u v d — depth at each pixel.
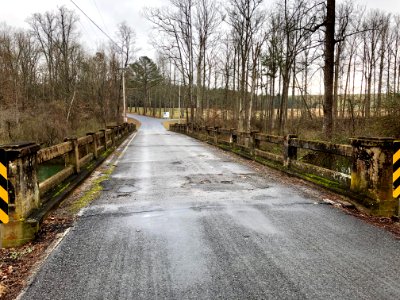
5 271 3.63
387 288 3.16
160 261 3.75
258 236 4.48
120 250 4.06
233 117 43.88
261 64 33.91
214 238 4.42
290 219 5.20
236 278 3.35
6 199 4.36
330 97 12.08
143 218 5.28
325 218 5.25
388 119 12.12
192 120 34.19
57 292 3.14
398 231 4.70
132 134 33.66
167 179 8.49
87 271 3.53
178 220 5.16
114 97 59.78
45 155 5.98
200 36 33.09
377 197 5.38
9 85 33.34
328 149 7.00
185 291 3.11
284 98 26.44
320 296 3.02
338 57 33.12
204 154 14.26
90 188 7.52
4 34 47.16
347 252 3.97
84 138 9.73
